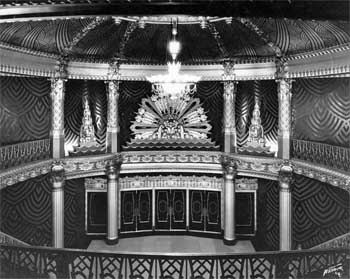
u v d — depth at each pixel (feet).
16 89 54.95
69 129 65.41
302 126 57.52
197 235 71.56
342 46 44.98
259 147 64.34
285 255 28.86
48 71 57.93
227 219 66.59
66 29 55.11
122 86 69.26
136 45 63.46
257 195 67.82
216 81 69.21
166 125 70.28
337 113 50.83
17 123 55.26
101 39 60.44
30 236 56.95
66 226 63.41
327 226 52.26
